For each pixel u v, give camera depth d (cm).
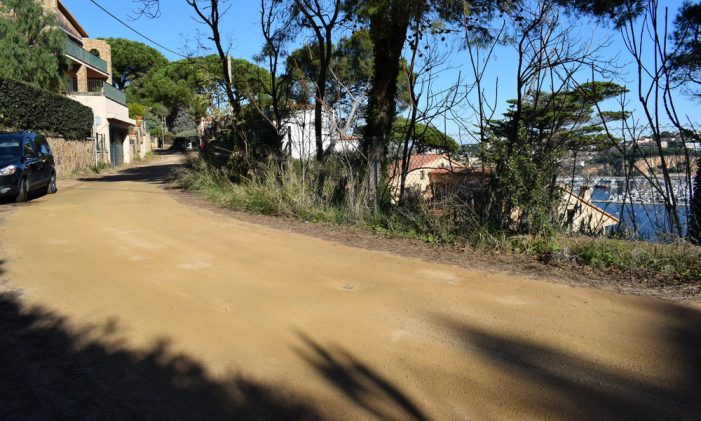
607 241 743
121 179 2397
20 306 520
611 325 482
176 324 477
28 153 1413
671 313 514
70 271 642
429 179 1052
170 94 5816
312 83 1677
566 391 366
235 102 1725
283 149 1412
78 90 3494
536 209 804
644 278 644
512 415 337
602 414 338
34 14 2420
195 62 1967
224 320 487
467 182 914
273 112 1705
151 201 1376
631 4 930
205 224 997
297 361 408
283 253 756
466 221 866
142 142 4844
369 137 1159
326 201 1117
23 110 2084
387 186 1096
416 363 406
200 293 562
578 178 865
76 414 336
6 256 716
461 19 1159
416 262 717
